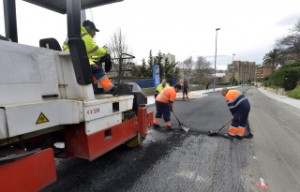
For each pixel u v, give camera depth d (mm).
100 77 3164
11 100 1748
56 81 2207
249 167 3148
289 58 33844
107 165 3205
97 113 2492
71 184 2637
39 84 2014
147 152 3768
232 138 4648
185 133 5074
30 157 1739
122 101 3100
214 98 15234
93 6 3783
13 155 1679
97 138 2531
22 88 1845
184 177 2822
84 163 3285
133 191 2469
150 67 23938
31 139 2195
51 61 2156
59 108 2062
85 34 2957
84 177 2824
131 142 3797
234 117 4672
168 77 24375
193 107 9930
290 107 10375
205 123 6230
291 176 2875
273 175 2898
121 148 3969
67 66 2305
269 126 5891
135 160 3400
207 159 3449
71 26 2180
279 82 24047
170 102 5305
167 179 2766
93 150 2455
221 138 4656
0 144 1753
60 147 2568
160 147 4043
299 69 21016
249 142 4375
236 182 2693
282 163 3312
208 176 2854
